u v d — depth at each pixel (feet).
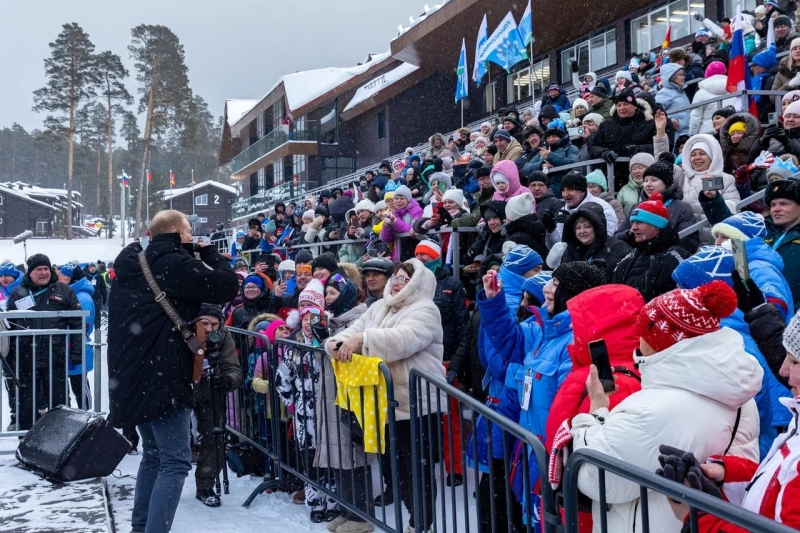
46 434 17.90
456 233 21.75
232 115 153.69
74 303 23.67
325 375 15.64
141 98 171.94
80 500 15.83
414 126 90.99
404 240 24.73
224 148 160.45
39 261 23.45
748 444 8.13
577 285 11.89
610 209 19.17
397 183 35.06
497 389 14.44
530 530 10.80
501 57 43.50
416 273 14.57
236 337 20.75
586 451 7.84
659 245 13.17
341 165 108.78
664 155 19.47
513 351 12.91
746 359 7.79
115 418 13.34
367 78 102.99
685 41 55.88
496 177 21.27
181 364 13.46
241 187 147.02
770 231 13.92
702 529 6.88
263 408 19.07
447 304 18.17
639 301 10.36
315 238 36.63
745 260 10.06
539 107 38.65
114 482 18.13
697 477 6.79
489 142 34.47
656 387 8.08
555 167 23.97
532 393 11.99
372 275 17.03
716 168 18.20
